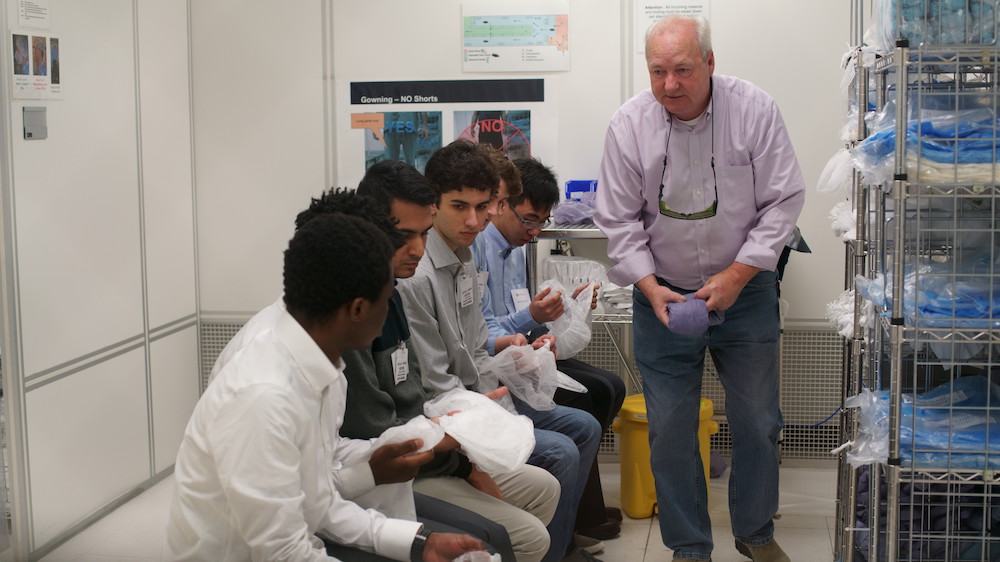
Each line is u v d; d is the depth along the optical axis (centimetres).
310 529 176
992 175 214
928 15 210
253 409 161
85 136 369
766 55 420
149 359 419
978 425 231
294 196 453
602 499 357
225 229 458
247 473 159
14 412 331
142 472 415
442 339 268
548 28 430
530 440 222
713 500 395
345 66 443
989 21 209
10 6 325
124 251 397
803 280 430
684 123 296
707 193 298
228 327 465
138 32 405
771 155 295
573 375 358
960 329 218
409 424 206
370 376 220
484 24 433
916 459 225
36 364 342
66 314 359
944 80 252
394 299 235
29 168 337
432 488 246
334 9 440
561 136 437
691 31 280
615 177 309
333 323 170
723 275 291
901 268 217
